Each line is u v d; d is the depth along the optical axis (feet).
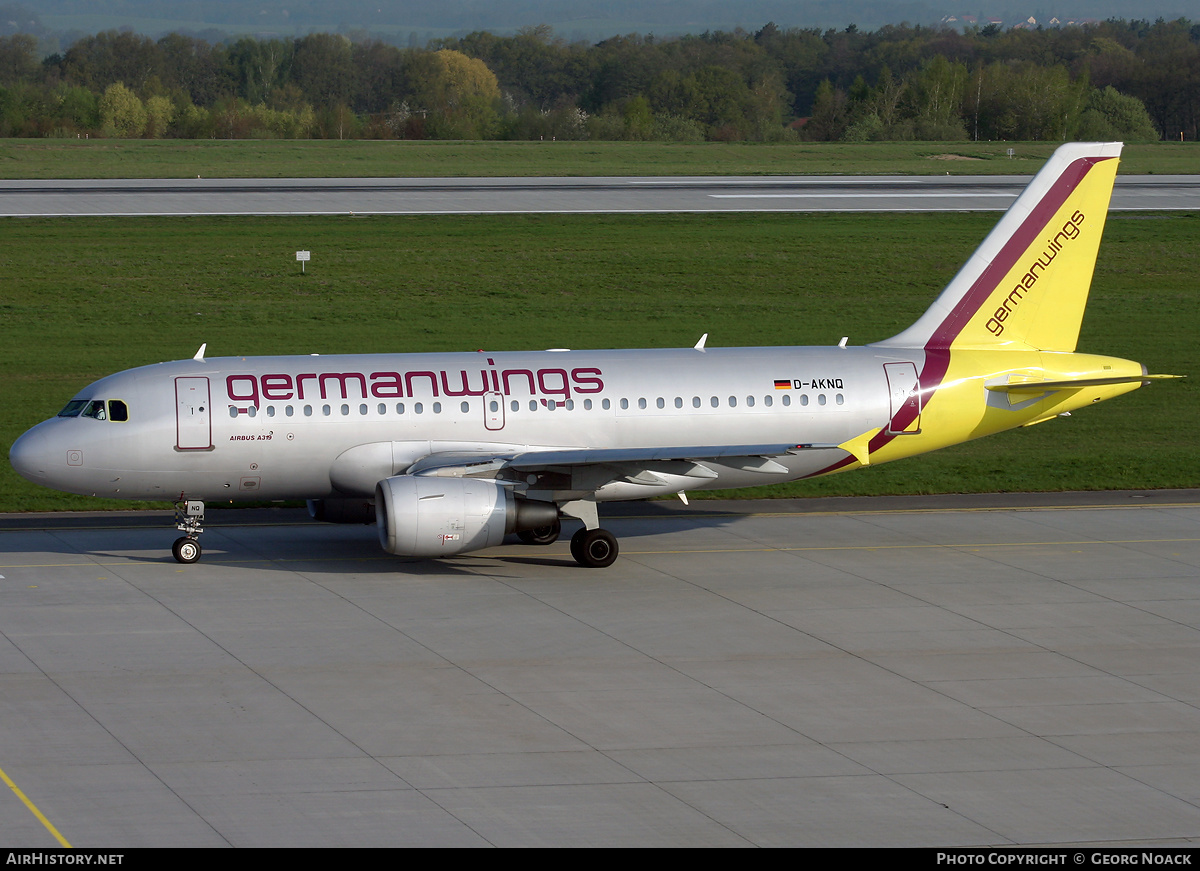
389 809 236.63
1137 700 297.94
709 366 435.12
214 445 401.29
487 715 283.38
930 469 569.64
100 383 409.90
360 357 425.28
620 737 271.90
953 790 248.11
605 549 406.62
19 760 255.91
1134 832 231.71
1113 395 454.40
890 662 321.73
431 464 398.83
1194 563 419.54
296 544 435.53
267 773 251.39
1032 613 363.97
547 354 433.89
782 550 432.25
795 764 259.19
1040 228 449.89
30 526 460.55
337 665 314.14
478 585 386.73
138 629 339.36
